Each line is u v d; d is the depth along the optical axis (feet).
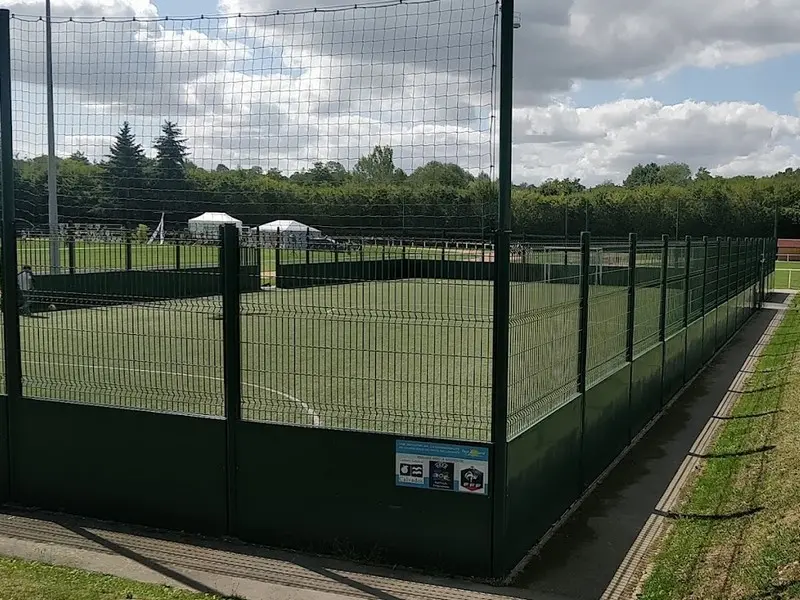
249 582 15.81
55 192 41.01
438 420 25.34
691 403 35.06
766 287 97.66
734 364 46.19
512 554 16.88
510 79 15.44
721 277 52.31
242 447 17.99
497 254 15.98
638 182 390.63
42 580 15.55
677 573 16.47
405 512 16.80
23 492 20.38
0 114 20.29
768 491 19.95
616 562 17.47
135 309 21.36
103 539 18.19
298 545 17.69
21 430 20.24
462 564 16.48
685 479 23.77
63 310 21.01
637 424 29.40
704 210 200.34
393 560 16.96
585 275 21.84
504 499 16.19
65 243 20.75
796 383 34.12
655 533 19.30
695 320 42.11
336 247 18.52
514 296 16.75
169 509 18.83
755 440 26.22
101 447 19.39
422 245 17.52
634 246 27.55
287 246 18.31
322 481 17.37
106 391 21.61
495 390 16.01
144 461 18.98
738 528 18.19
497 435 16.05
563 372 20.59
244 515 18.10
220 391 29.66
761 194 251.80
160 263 20.74
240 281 18.16
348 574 16.38
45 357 21.86
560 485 20.29
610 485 23.16
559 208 172.76
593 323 23.17
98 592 15.02
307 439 17.43
